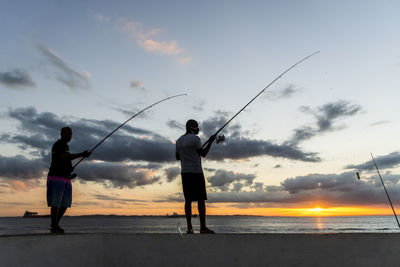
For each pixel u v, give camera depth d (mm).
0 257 2041
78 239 2525
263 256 2375
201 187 3365
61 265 2381
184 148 3490
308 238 2350
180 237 2521
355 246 2277
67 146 3537
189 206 3320
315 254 2312
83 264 2523
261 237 2412
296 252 2340
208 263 2439
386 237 2250
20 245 2162
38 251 2252
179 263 2482
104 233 2740
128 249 2613
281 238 2387
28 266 2182
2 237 2084
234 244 2436
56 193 3299
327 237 2332
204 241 2480
